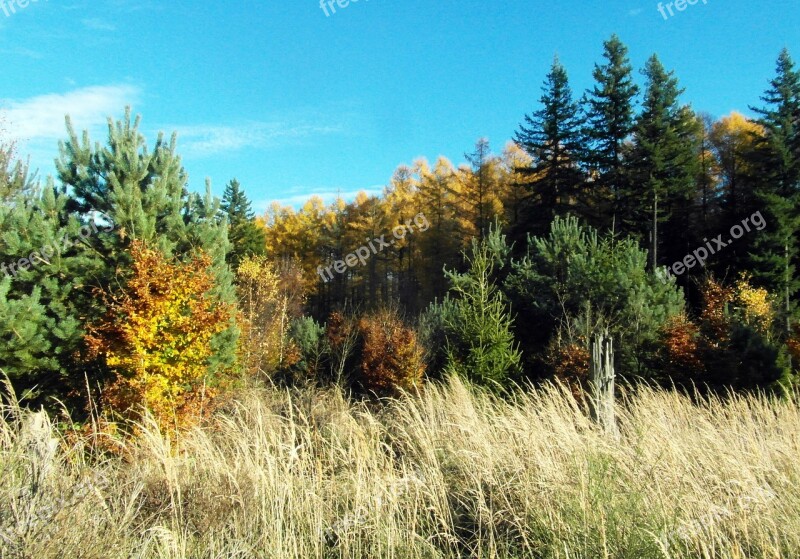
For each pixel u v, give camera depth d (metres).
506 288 17.62
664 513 3.72
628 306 14.80
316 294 40.59
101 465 4.75
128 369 7.52
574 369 12.11
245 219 43.97
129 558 3.43
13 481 3.53
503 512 4.32
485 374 11.37
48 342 8.07
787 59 30.77
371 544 4.02
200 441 5.44
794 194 29.30
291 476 4.53
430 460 5.00
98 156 9.85
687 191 30.31
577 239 17.61
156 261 7.99
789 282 27.17
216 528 3.97
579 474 4.20
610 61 31.23
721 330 14.87
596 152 31.31
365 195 42.19
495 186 36.00
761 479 4.43
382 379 13.59
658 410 6.04
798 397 8.60
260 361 15.55
